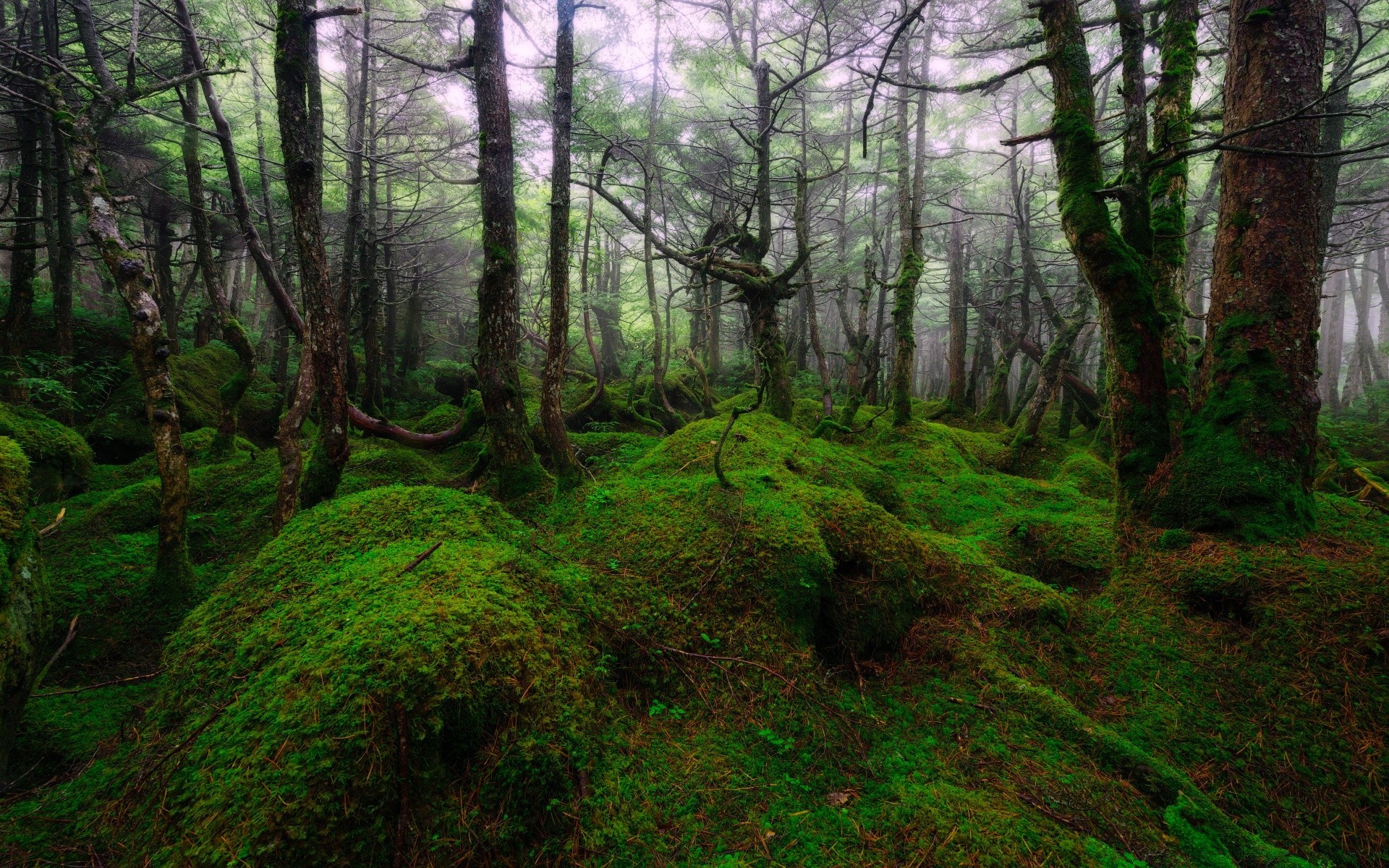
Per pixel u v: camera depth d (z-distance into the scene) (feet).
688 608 10.76
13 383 28.37
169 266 47.98
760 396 33.35
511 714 7.34
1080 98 13.67
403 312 68.28
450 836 6.48
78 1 19.45
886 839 7.18
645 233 35.40
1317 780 8.59
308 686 6.97
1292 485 12.25
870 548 12.48
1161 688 10.44
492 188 17.12
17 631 8.61
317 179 15.23
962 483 24.43
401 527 11.10
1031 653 11.56
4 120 47.19
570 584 9.87
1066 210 13.99
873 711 9.87
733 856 6.89
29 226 31.50
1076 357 44.55
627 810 7.38
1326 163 29.99
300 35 14.35
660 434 39.58
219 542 18.69
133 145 45.85
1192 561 12.21
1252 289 12.83
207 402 37.40
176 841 6.23
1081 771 8.63
